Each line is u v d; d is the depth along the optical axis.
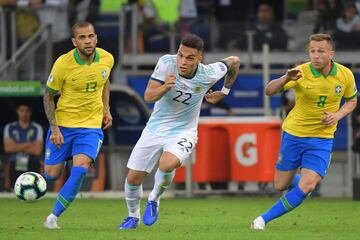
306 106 36.41
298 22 68.06
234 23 67.94
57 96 56.41
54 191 62.91
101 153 64.12
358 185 57.50
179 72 34.19
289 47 67.81
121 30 66.81
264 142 59.31
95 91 36.81
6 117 64.62
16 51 63.88
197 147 60.19
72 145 36.94
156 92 33.22
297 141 36.75
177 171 61.09
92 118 37.00
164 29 67.81
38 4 64.62
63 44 63.44
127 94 61.19
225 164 60.34
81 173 36.22
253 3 71.19
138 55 67.38
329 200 57.38
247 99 66.94
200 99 35.12
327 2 68.00
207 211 47.84
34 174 36.19
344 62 67.50
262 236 33.06
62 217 44.00
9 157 62.69
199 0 70.75
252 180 59.59
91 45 36.00
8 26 63.97
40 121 64.19
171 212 47.09
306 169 36.19
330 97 36.25
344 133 65.19
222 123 59.97
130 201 36.06
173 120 35.12
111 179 64.12
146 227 37.22
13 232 34.62
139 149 35.25
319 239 32.41
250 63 67.44
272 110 66.69
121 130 64.12
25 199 35.94
